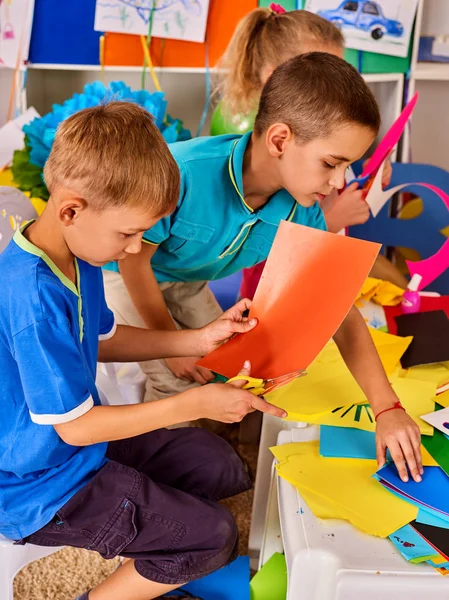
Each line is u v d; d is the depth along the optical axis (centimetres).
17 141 187
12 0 196
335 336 109
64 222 88
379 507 89
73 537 98
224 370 97
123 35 200
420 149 233
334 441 100
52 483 95
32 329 86
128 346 113
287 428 117
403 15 193
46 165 90
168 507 101
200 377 133
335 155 103
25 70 204
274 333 97
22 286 87
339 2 192
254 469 158
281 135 106
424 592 80
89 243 90
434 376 119
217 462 115
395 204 209
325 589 83
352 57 197
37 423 88
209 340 106
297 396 108
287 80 105
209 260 130
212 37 200
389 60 199
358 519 87
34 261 89
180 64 202
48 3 198
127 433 91
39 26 200
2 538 97
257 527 126
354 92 101
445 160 233
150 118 93
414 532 86
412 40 199
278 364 93
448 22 204
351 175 177
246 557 126
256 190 119
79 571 129
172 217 119
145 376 145
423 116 229
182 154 118
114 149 85
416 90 226
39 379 86
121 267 123
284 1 195
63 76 232
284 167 109
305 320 94
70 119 89
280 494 94
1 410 93
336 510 89
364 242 90
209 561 103
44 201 179
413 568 81
